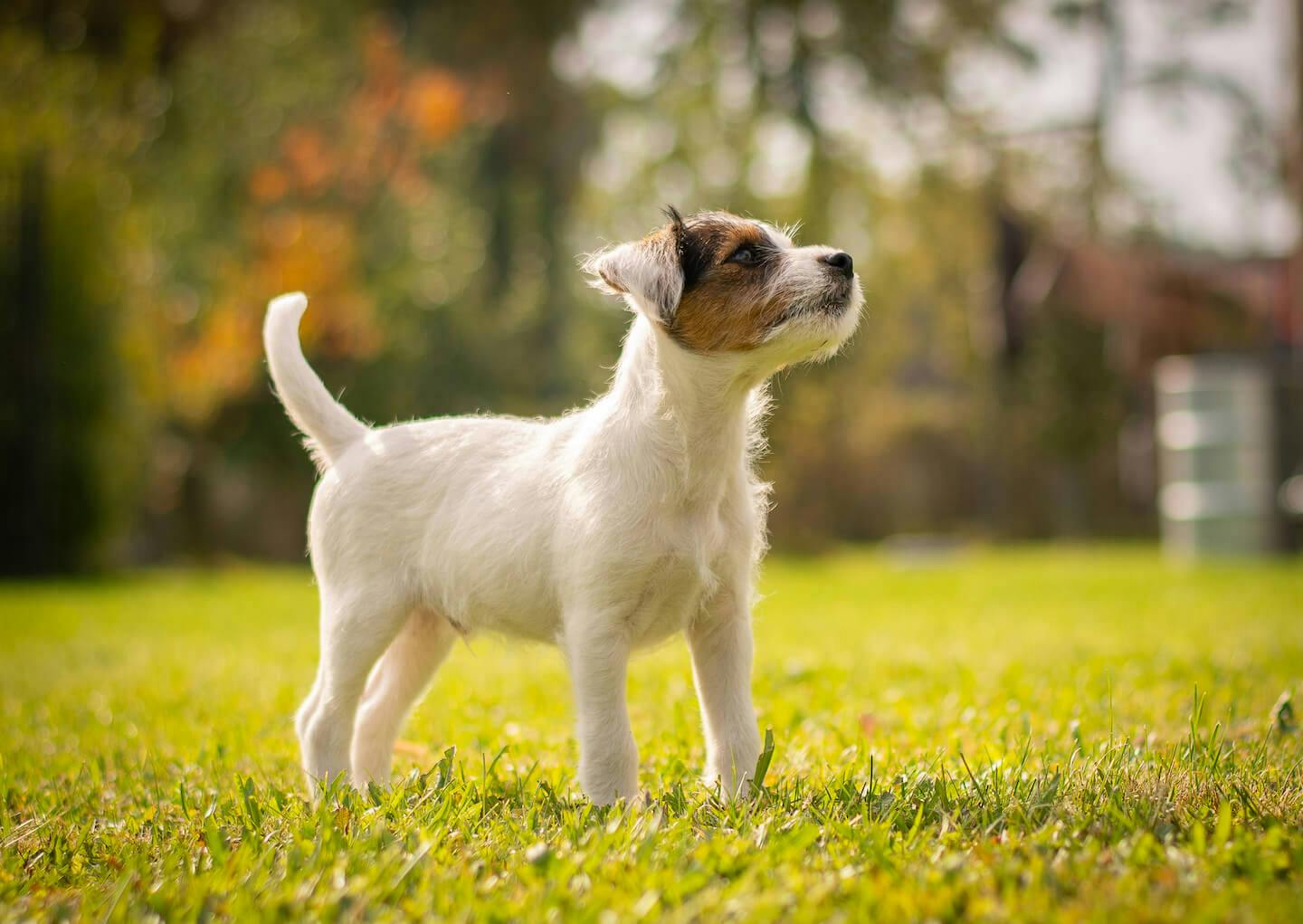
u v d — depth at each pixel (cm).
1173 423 1692
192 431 2333
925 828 320
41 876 314
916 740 461
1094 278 2838
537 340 2892
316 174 2288
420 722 533
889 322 3164
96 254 1753
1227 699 523
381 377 2362
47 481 1725
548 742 479
